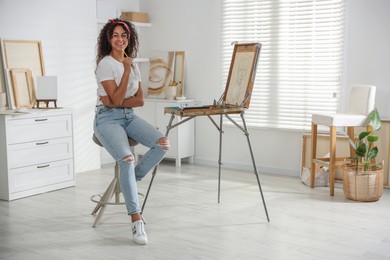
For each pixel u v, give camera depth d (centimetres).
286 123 559
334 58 524
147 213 412
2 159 450
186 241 346
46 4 523
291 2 542
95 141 384
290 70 551
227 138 603
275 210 420
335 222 387
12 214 412
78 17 557
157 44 647
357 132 508
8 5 488
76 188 499
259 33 567
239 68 401
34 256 320
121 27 366
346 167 462
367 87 480
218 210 421
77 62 559
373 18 499
